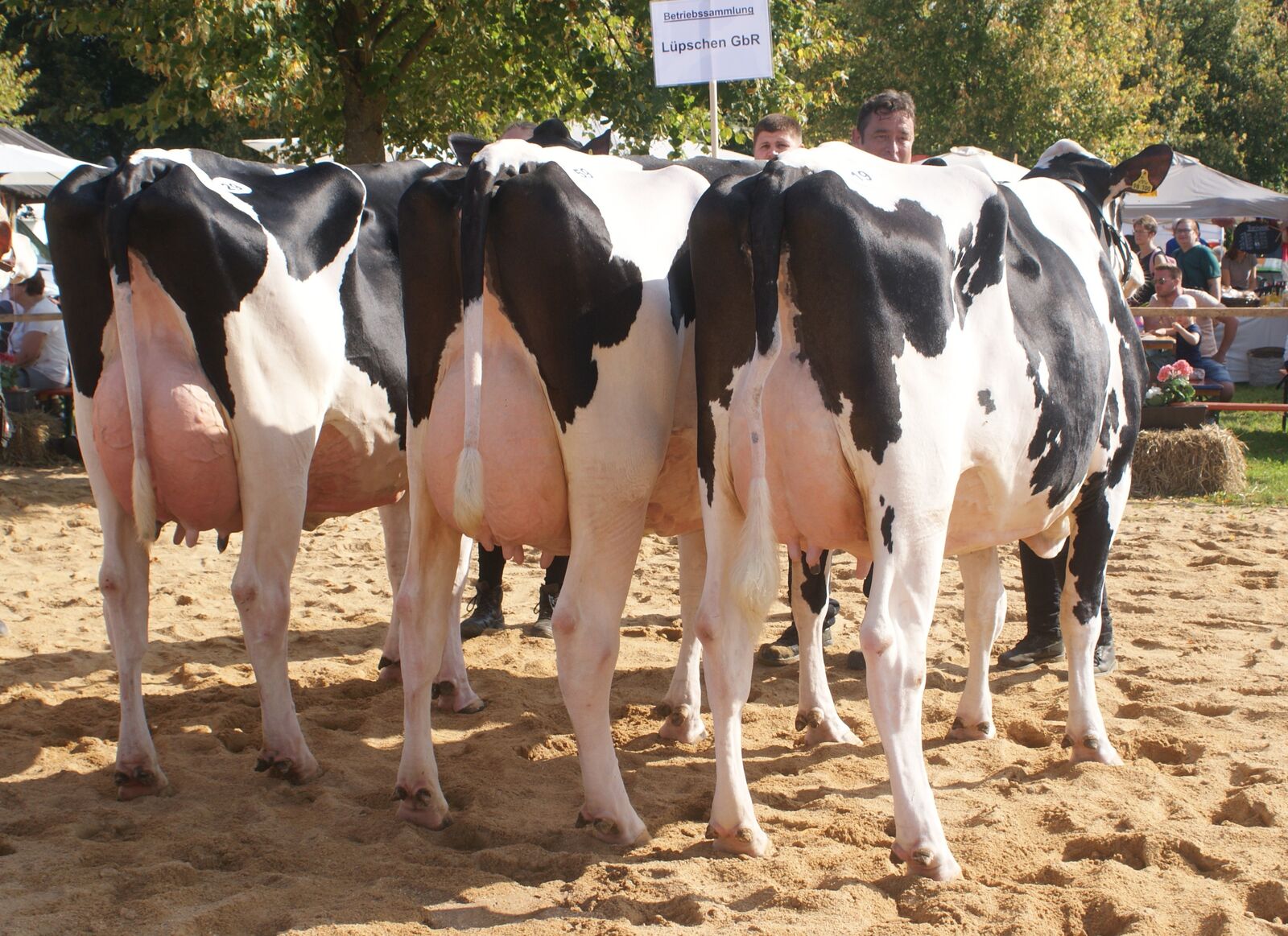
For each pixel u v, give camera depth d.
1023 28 24.22
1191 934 2.96
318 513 4.77
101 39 31.97
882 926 2.99
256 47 9.99
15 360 12.34
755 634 3.18
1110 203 4.78
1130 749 4.41
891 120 5.39
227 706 4.98
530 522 3.56
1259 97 33.84
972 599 4.55
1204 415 10.35
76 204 3.85
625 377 3.46
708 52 6.75
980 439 3.41
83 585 7.16
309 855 3.54
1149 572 7.25
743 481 3.26
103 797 4.04
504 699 5.14
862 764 4.31
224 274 3.86
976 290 3.38
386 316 4.52
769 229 3.08
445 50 11.52
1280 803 3.70
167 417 3.82
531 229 3.38
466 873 3.39
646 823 3.78
